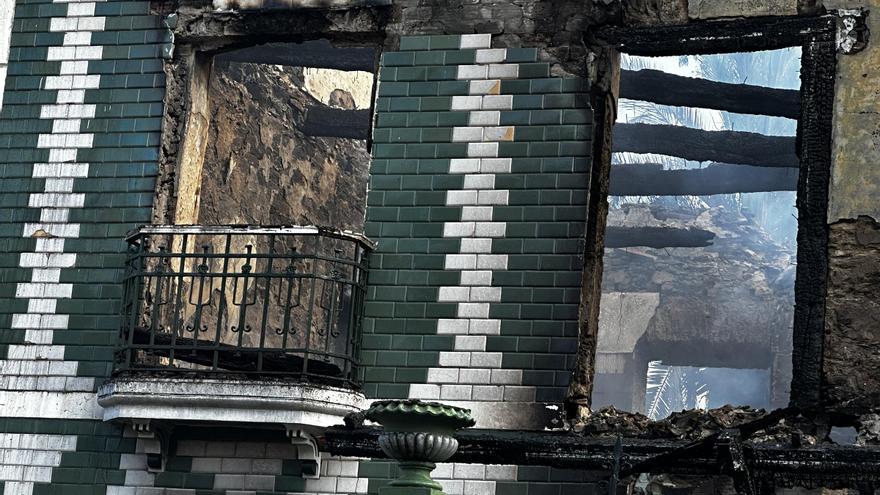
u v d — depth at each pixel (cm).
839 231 2027
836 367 1984
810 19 2094
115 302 2289
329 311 2117
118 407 2134
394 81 2261
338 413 2092
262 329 2091
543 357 2092
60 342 2292
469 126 2212
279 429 2123
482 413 2092
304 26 2325
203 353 2214
